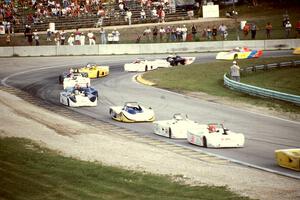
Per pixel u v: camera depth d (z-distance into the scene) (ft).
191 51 604.90
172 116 319.47
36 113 312.29
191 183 185.16
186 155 231.91
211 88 407.03
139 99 372.58
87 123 299.17
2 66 544.62
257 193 173.06
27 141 239.50
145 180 187.52
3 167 196.44
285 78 447.42
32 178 185.68
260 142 257.75
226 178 192.13
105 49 606.96
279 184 184.65
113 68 520.83
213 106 346.33
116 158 218.59
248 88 383.04
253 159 225.35
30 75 489.26
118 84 434.71
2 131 255.91
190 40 628.69
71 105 349.41
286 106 344.69
